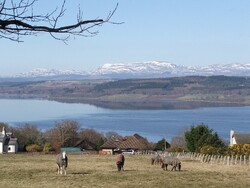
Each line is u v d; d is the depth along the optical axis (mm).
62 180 37562
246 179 39156
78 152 98500
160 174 42562
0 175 41594
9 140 109062
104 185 34344
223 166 55188
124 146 106938
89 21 6504
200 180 37750
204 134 82125
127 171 46031
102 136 139125
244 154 64562
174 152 82812
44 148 109562
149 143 113250
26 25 6254
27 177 39938
